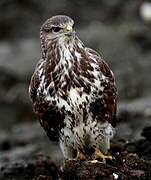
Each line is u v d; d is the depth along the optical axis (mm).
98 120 10703
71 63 10305
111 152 11602
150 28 27156
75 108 10406
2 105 22094
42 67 10633
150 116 16422
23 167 13125
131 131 14617
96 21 30016
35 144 16578
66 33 10320
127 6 30609
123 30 26516
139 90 21391
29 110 21844
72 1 31031
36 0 30438
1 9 29859
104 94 10570
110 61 24125
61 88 10359
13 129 18891
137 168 10500
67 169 10414
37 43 26203
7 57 24516
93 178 10133
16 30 29125
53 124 10867
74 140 10859
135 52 24531
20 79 23078
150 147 11719
